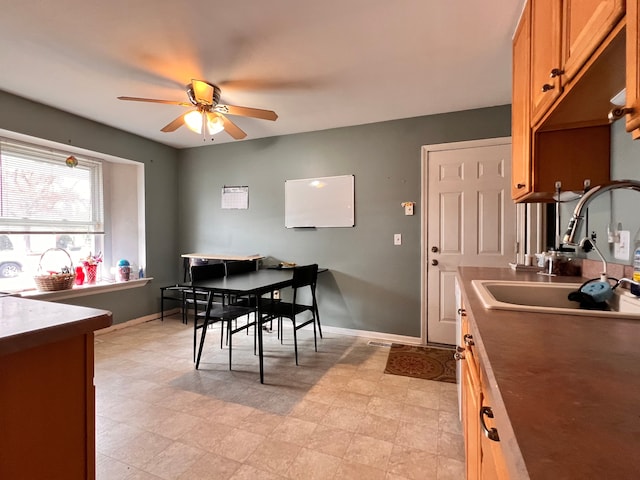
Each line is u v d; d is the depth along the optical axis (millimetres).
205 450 1656
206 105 2406
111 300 3604
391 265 3340
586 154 1495
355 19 1747
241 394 2217
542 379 549
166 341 3260
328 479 1467
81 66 2236
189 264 4133
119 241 3846
